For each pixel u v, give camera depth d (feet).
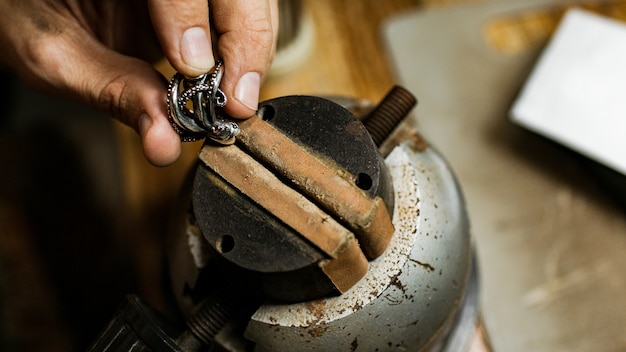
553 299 1.13
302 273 0.78
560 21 1.31
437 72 1.29
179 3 0.78
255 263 0.76
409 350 0.87
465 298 1.02
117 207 1.41
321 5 1.35
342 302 0.82
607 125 1.15
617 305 1.12
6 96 1.56
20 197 1.43
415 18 1.33
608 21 1.22
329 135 0.81
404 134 0.93
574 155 1.18
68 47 0.97
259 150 0.81
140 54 1.17
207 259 0.86
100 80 0.93
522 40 1.31
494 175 1.22
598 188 1.19
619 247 1.16
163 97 0.88
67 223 1.41
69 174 1.47
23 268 1.37
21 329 1.33
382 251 0.83
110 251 1.38
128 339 0.80
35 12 0.98
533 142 1.23
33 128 1.53
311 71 1.30
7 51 1.01
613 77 1.17
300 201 0.79
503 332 1.12
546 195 1.20
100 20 1.07
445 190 0.91
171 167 1.22
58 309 1.35
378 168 0.79
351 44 1.32
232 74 0.84
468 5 1.33
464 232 0.92
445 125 1.25
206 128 0.81
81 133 1.52
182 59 0.80
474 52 1.30
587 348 1.10
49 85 0.99
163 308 0.99
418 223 0.86
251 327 0.84
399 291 0.83
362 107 0.97
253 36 0.86
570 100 1.17
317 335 0.82
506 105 1.26
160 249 1.17
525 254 1.16
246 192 0.79
